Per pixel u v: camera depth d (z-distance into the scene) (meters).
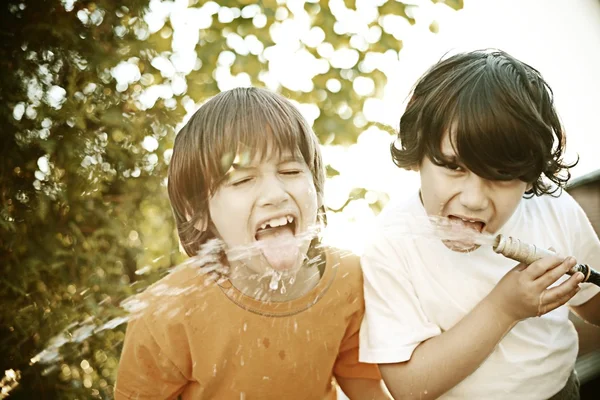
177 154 1.56
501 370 1.47
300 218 1.47
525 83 1.40
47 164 2.09
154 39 2.39
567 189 2.07
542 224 1.57
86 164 2.13
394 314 1.47
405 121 1.52
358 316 1.56
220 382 1.52
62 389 2.11
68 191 2.11
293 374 1.51
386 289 1.50
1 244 2.04
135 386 1.55
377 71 2.68
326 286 1.53
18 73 2.07
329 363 1.54
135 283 2.25
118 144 2.23
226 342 1.49
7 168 2.04
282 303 1.51
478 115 1.31
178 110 2.39
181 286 1.55
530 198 1.58
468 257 1.49
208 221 1.56
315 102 2.67
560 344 1.51
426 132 1.39
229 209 1.46
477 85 1.35
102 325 2.15
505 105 1.32
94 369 2.15
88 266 2.14
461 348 1.38
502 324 1.37
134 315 1.57
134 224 2.27
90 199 2.15
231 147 1.46
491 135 1.31
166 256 2.34
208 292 1.53
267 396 1.52
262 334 1.50
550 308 1.35
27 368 2.09
